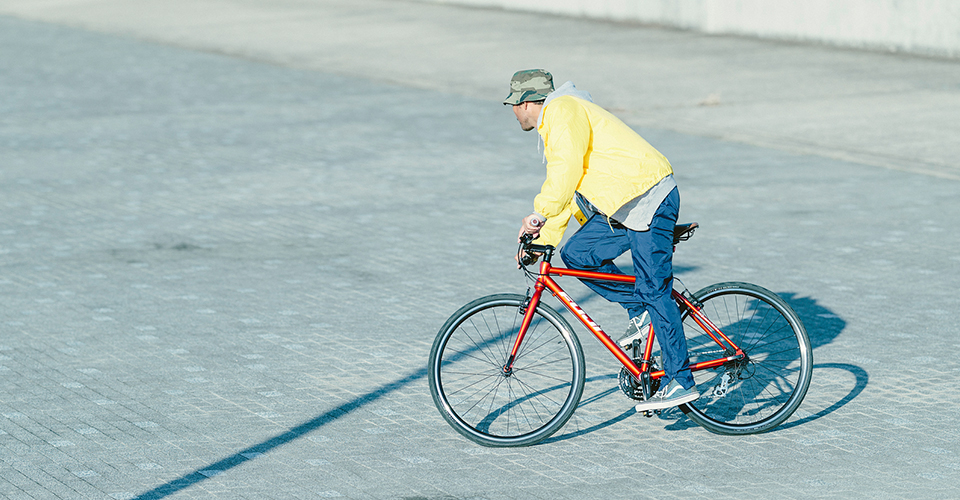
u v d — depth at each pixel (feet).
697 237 34.50
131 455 19.38
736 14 86.38
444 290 29.43
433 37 86.58
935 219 36.42
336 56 77.51
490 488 18.28
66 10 107.65
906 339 25.49
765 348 21.04
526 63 73.51
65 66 73.15
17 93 62.69
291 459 19.31
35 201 39.09
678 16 90.53
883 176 42.91
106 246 33.55
